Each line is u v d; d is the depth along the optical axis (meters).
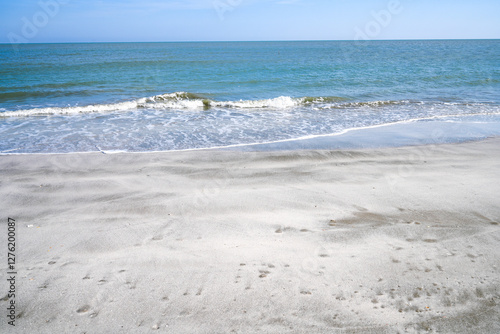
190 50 81.25
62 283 3.45
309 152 8.30
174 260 3.86
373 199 5.60
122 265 3.77
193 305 3.13
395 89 18.89
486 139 9.53
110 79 22.78
